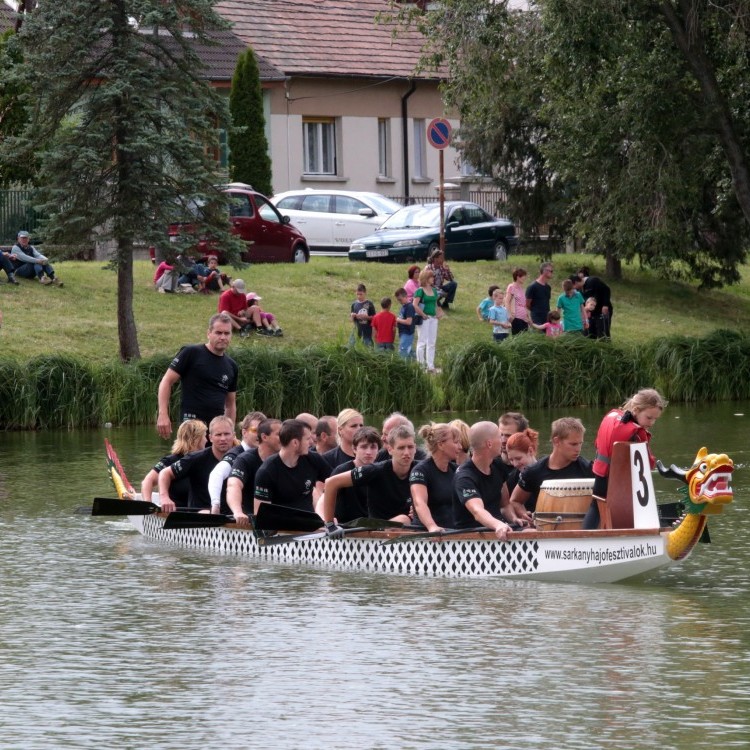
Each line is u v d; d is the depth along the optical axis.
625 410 32.59
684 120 80.06
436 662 25.95
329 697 23.86
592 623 28.83
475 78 79.81
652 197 82.56
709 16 76.50
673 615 29.52
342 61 131.38
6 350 72.00
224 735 21.95
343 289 92.75
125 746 21.52
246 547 37.19
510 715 22.77
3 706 23.61
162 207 73.69
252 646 27.31
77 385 66.06
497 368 73.12
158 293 85.62
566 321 79.38
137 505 37.66
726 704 23.28
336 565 35.53
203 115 74.38
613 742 21.45
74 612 30.44
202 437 38.69
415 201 134.75
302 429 35.78
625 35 74.06
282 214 104.12
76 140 73.12
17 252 83.25
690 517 31.22
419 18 81.50
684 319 102.50
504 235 110.94
